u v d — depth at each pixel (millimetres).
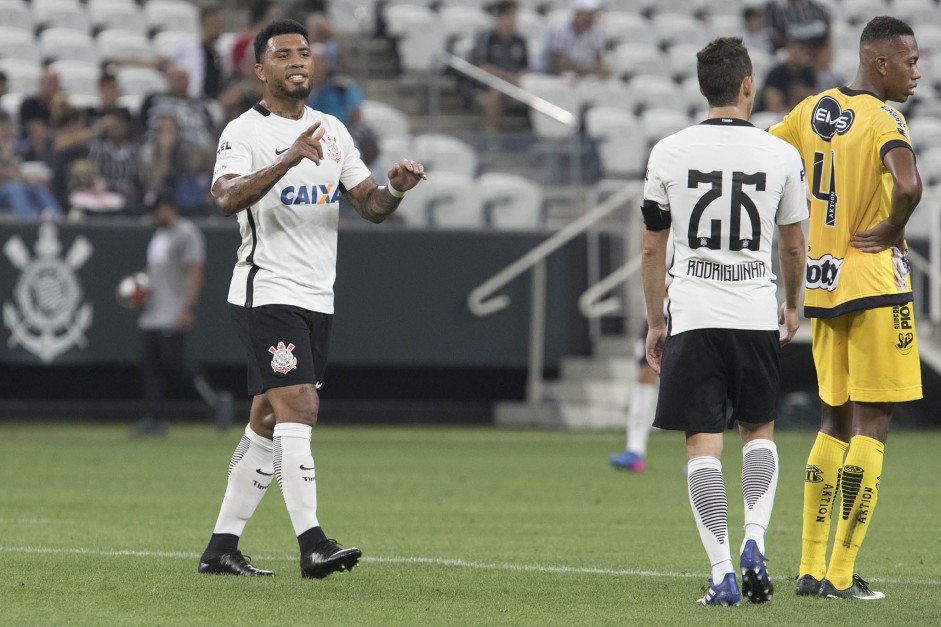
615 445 53375
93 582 21047
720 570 19438
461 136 62656
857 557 25250
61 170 58750
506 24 72188
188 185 59312
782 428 62219
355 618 18234
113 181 59156
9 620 17812
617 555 25141
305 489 21062
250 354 21500
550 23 80250
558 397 62250
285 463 21062
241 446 22266
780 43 77938
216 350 59125
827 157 21109
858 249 20641
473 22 77312
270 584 21047
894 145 20281
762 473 19688
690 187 19734
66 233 57969
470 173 62344
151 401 54000
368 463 44750
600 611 18953
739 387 19859
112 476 39312
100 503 32875
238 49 64375
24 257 57531
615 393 60406
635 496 35906
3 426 58719
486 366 61812
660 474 42031
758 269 19828
